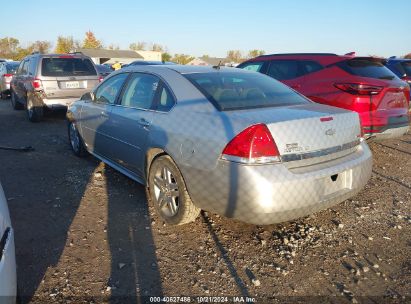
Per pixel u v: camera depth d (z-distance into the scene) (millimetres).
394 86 5719
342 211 4172
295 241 3500
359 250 3385
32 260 3135
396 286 2895
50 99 9133
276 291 2822
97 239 3494
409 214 4121
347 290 2836
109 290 2793
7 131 8500
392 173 5578
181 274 3004
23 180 5020
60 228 3688
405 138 8055
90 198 4422
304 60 6711
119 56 61938
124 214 4004
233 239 3525
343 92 5824
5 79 15047
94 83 9625
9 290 1968
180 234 3604
